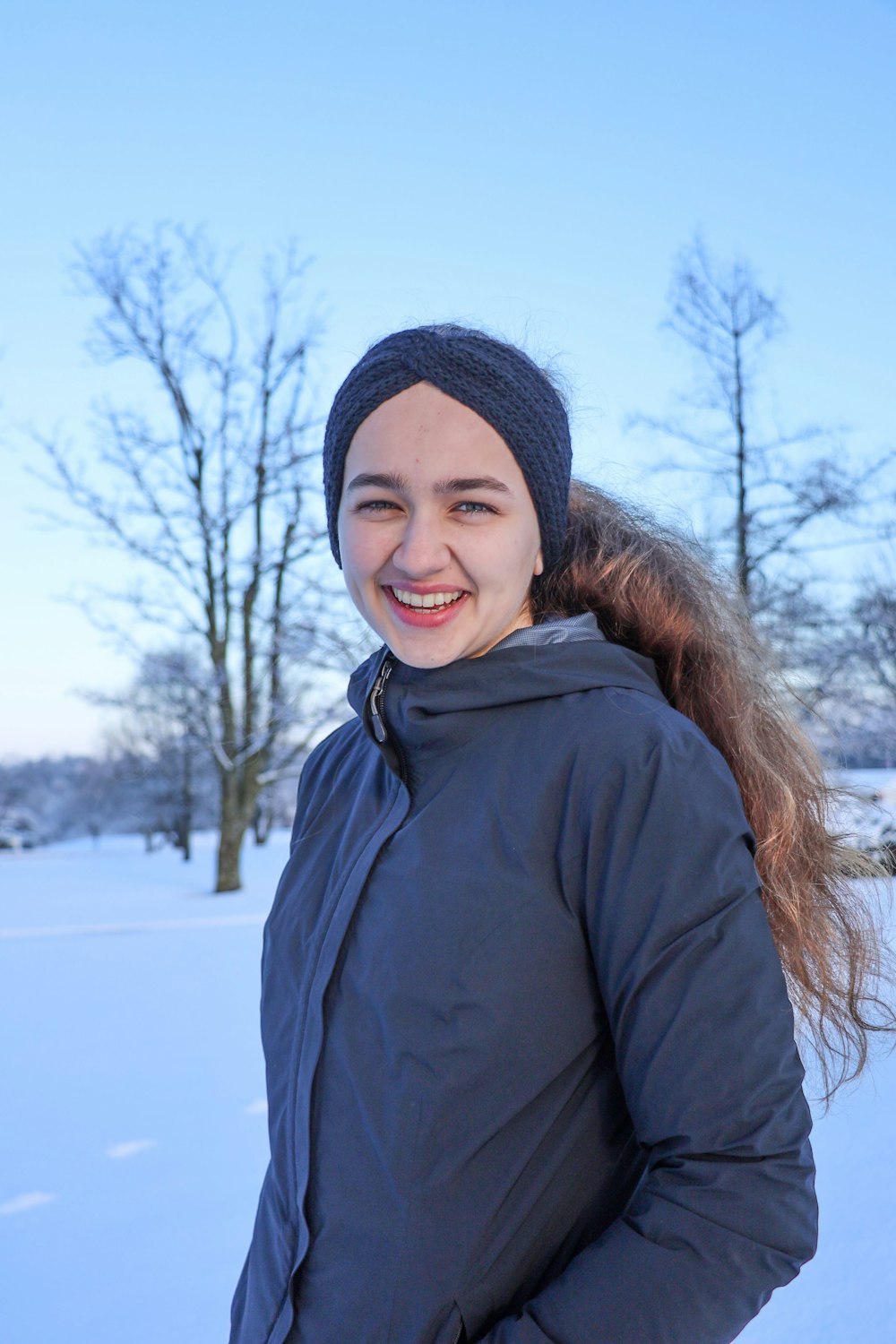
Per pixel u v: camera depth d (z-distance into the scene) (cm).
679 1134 80
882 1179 271
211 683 1456
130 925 1027
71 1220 297
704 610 116
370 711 101
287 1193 96
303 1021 97
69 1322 241
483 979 86
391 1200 86
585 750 88
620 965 83
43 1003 620
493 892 87
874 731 1135
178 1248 278
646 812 84
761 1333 208
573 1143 89
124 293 1410
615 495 131
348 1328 86
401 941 89
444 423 92
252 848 2323
